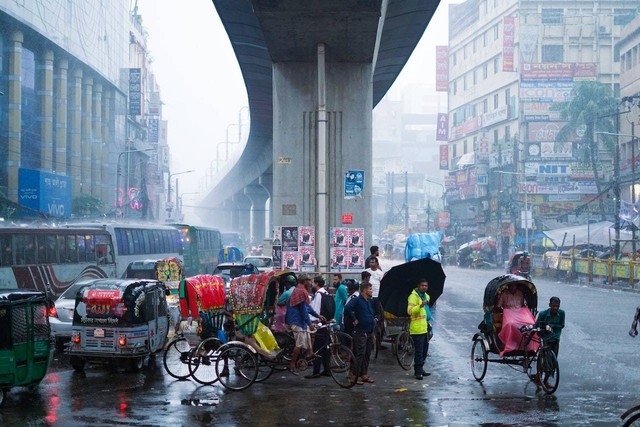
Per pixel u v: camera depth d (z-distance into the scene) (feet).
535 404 36.83
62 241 90.33
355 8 66.39
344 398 38.45
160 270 73.67
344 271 74.84
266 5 65.98
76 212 238.89
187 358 43.78
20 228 81.56
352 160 79.87
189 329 53.31
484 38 313.73
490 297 42.88
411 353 49.24
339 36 72.69
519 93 270.46
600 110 226.79
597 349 57.36
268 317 48.62
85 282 62.39
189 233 144.56
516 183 243.40
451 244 278.26
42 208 161.27
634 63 207.41
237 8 78.54
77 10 262.26
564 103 235.61
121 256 107.86
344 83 80.07
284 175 80.07
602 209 215.51
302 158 80.18
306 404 36.91
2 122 210.59
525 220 209.67
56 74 253.65
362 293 43.57
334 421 33.01
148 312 47.55
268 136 189.37
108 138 307.17
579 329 70.59
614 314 85.40
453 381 43.75
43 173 162.50
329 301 49.16
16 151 212.23
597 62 279.28
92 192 286.66
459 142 341.21
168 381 44.19
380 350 57.82
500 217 245.86
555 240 187.32
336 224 79.66
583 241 183.01
